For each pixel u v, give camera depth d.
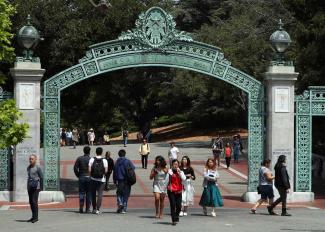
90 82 32.88
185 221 21.45
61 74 26.84
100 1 31.03
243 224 20.81
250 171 27.80
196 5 79.19
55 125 26.92
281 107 27.31
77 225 20.11
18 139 18.84
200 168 44.12
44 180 26.94
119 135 89.19
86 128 77.19
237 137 49.19
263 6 56.31
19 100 26.17
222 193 31.67
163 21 27.08
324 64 32.75
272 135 27.27
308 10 35.47
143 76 74.31
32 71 26.17
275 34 27.56
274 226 20.42
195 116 76.38
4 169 26.80
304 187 27.97
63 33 29.92
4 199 26.58
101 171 23.28
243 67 53.06
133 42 27.06
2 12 19.14
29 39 26.06
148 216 22.73
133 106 79.31
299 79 34.94
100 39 30.61
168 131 83.56
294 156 28.45
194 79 63.44
